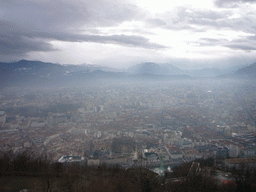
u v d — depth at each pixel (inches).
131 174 2011.6
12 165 1852.9
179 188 1841.8
